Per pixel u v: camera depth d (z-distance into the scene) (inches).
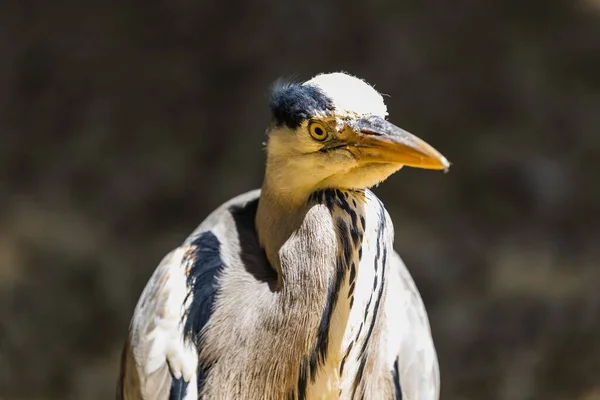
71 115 519.8
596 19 629.0
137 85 532.7
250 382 187.0
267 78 531.2
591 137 528.4
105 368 376.5
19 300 400.2
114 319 397.4
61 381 371.6
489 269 436.8
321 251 177.0
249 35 549.0
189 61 542.3
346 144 175.5
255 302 186.9
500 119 539.5
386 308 198.1
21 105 523.2
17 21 557.9
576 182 498.0
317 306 177.8
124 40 552.1
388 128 173.6
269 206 191.0
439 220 470.9
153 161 494.0
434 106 538.0
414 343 207.3
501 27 600.4
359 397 189.5
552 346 390.6
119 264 426.0
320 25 560.1
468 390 373.4
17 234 442.0
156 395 193.2
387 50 558.6
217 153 500.4
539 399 368.8
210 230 210.1
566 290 421.7
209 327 191.3
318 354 180.5
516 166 500.1
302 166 180.1
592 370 380.8
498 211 479.5
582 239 462.6
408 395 202.8
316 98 175.8
